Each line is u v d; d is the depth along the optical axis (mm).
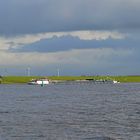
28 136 61969
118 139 59656
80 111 106938
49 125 74562
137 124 75812
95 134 63969
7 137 61062
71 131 66875
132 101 151250
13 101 161000
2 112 104812
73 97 191125
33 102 152000
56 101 157750
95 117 89812
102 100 161250
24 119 85375
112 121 81250
